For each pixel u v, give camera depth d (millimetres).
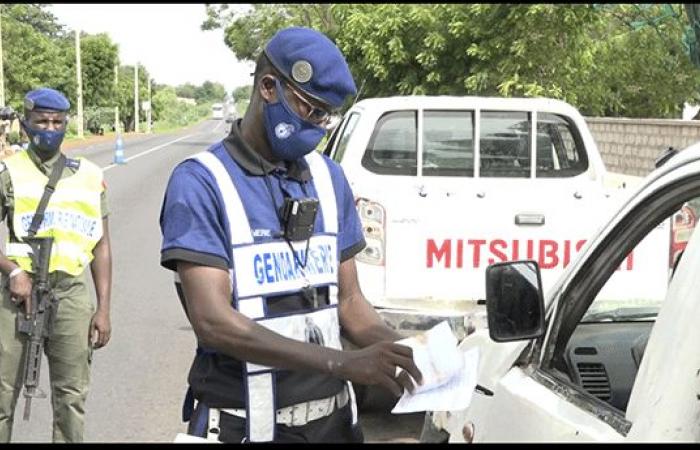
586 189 5809
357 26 19328
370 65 19312
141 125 87438
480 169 6258
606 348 2846
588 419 2115
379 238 5402
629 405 1954
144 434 5051
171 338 7191
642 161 18547
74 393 4074
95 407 5512
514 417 2414
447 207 5438
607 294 4707
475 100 6242
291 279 2172
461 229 5445
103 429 5125
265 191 2174
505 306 2418
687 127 16922
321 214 2271
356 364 2027
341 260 2381
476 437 2648
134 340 7113
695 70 20125
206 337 2072
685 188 2158
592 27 18516
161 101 102812
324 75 2088
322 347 2066
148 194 19219
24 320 3883
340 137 7188
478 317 5148
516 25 17359
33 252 3906
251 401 2166
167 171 26125
